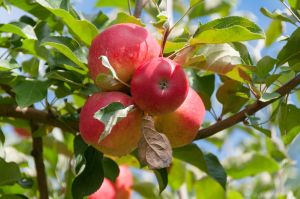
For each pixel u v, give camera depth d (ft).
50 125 3.79
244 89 3.67
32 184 4.02
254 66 3.33
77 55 3.37
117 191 4.25
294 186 5.55
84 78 3.54
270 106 3.96
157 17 3.26
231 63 3.30
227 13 5.33
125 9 4.63
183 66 3.26
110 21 4.00
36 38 3.67
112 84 3.02
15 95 3.53
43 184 3.93
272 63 3.36
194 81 3.71
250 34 3.07
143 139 2.96
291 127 3.61
